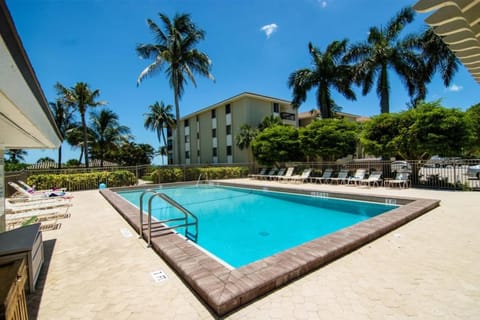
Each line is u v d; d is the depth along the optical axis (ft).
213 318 7.16
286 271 8.98
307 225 21.57
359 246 12.26
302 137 51.26
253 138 65.82
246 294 7.77
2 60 4.04
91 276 9.93
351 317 6.99
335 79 58.54
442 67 50.70
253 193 40.52
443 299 7.77
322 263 10.27
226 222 22.80
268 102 77.97
